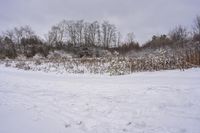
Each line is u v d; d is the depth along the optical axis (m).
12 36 49.44
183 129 5.08
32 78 13.88
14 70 19.34
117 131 5.22
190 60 15.90
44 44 49.47
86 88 9.85
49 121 5.98
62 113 6.62
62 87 10.43
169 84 9.22
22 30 52.12
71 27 57.97
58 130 5.37
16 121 5.99
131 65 16.50
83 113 6.55
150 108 6.53
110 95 8.29
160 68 15.89
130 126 5.47
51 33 56.59
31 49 44.25
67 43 53.34
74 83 11.35
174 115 5.91
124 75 14.21
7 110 6.97
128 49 43.50
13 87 10.81
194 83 9.08
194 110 6.13
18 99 8.39
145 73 14.33
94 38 57.56
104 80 12.16
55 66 21.41
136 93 8.23
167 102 6.88
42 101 8.02
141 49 39.62
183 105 6.55
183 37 35.81
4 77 14.38
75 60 24.73
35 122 5.91
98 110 6.73
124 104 7.10
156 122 5.59
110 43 58.31
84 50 44.28
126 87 9.40
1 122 5.91
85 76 14.73
